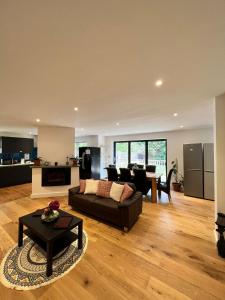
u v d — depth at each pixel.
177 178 5.74
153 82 1.85
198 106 2.81
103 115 3.52
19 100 2.49
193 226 2.80
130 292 1.48
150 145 6.71
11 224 2.82
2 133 6.85
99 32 1.06
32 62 1.42
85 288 1.52
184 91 2.12
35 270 1.75
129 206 2.60
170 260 1.92
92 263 1.86
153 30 1.05
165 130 5.88
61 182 4.76
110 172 4.98
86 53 1.29
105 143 7.94
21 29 1.03
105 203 2.94
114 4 0.86
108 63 1.45
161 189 4.38
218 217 2.13
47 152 4.99
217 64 1.46
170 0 0.84
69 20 0.96
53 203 2.25
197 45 1.20
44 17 0.94
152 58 1.37
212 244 2.26
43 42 1.15
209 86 1.96
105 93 2.19
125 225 2.58
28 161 7.07
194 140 5.50
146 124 4.67
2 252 2.05
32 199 4.35
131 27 1.02
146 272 1.73
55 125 4.91
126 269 1.77
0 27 1.01
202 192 4.50
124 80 1.80
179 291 1.49
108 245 2.21
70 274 1.69
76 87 1.99
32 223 2.06
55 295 1.45
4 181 5.72
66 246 1.96
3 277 1.65
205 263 1.87
